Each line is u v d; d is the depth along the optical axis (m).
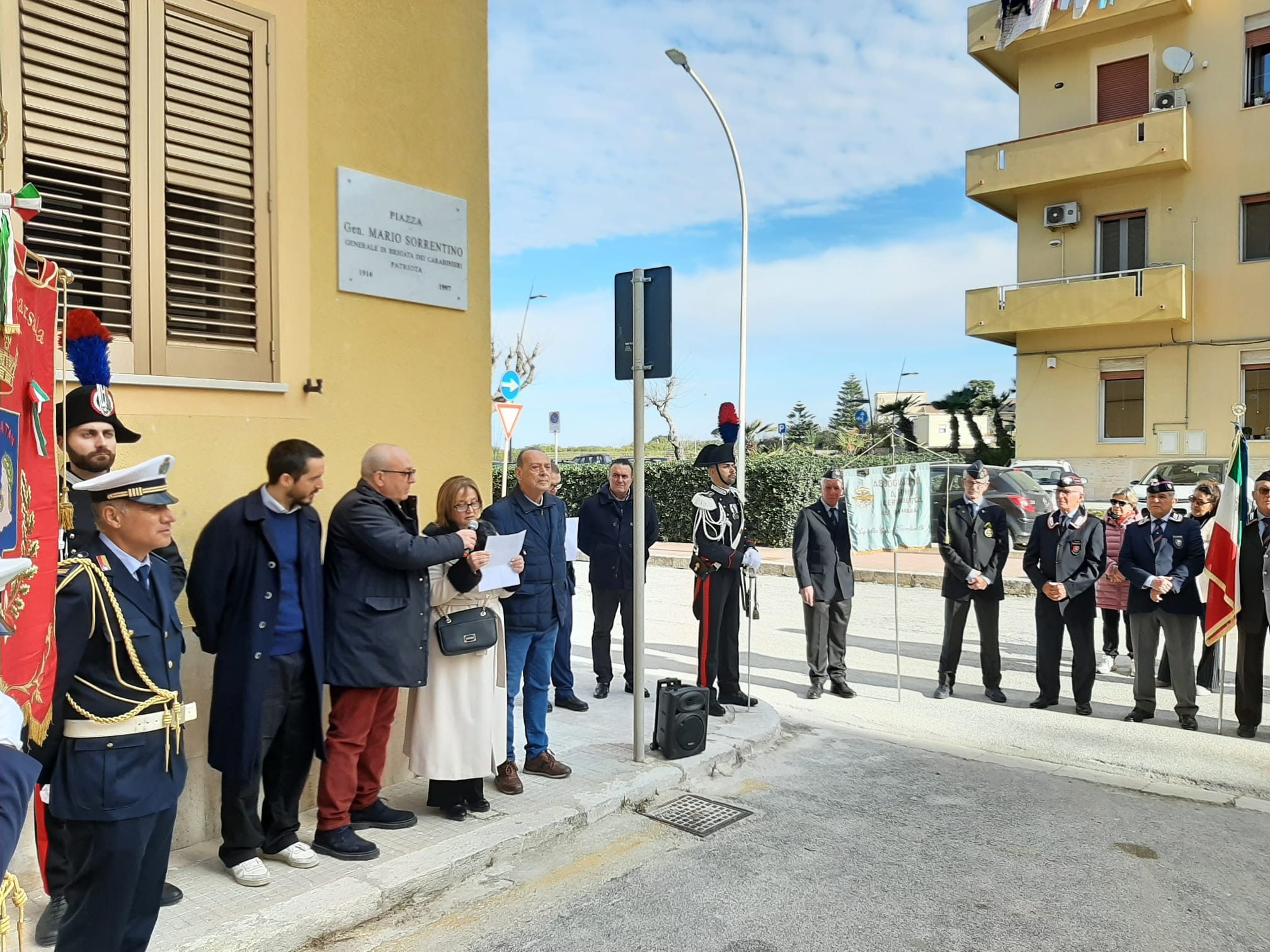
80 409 3.21
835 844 4.36
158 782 2.68
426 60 5.11
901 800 5.00
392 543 3.83
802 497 16.98
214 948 3.18
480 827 4.27
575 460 29.56
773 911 3.67
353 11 4.75
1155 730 6.34
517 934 3.49
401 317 4.98
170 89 4.07
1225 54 18.48
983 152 20.50
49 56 3.70
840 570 7.24
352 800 4.03
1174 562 6.34
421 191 5.06
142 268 3.99
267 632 3.58
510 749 4.87
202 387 4.07
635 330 5.29
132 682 2.66
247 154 4.33
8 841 1.65
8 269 2.35
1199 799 5.02
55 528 2.61
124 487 2.64
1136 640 6.56
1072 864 4.14
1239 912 3.68
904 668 8.41
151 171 4.00
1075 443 20.45
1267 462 18.20
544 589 4.94
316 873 3.74
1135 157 18.72
